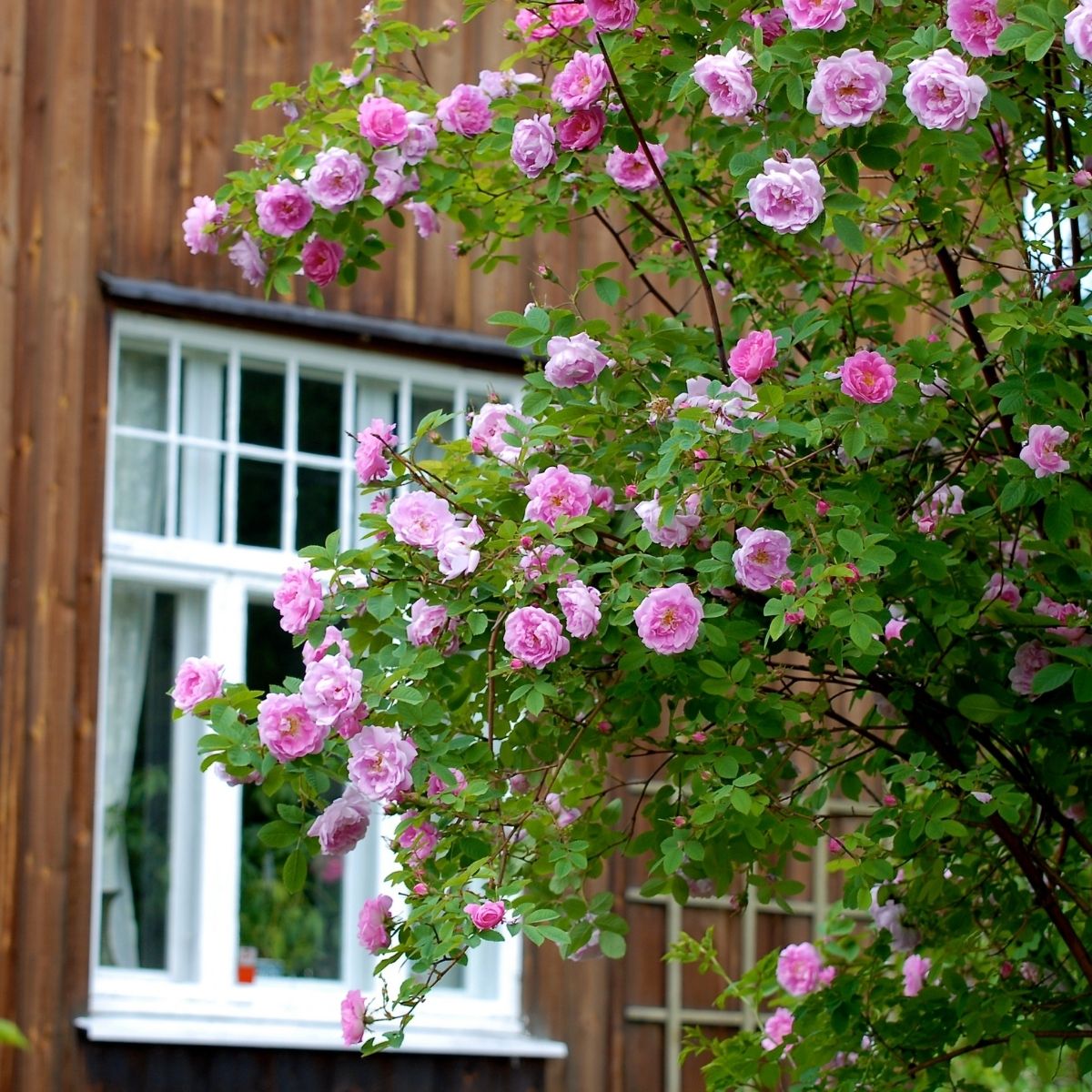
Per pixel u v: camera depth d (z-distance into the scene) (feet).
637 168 17.06
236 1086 24.07
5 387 24.20
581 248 28.12
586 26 16.61
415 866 14.30
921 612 16.15
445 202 17.72
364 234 17.60
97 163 25.38
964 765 16.83
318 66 17.97
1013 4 14.05
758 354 14.60
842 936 20.66
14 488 24.02
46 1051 23.02
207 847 25.20
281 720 13.56
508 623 14.07
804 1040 18.25
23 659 23.66
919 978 18.45
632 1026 26.91
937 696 16.93
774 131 14.90
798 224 14.25
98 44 25.61
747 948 27.94
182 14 26.23
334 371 27.12
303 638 14.97
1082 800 17.43
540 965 26.43
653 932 27.30
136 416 25.70
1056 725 16.71
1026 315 14.94
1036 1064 18.52
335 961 25.81
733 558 14.16
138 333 25.61
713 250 18.67
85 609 24.29
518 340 15.92
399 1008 25.43
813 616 13.53
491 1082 25.73
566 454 16.17
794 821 15.57
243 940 25.31
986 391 17.17
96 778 23.97
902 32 15.15
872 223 18.19
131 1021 23.72
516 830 14.75
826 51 14.55
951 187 15.94
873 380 14.26
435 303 27.58
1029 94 16.55
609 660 15.52
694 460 14.20
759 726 15.43
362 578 15.40
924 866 17.28
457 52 27.86
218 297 25.93
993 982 18.79
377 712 14.17
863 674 15.66
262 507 26.43
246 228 17.78
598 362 15.44
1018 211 17.56
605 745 16.40
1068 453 14.93
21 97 24.98
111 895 24.67
